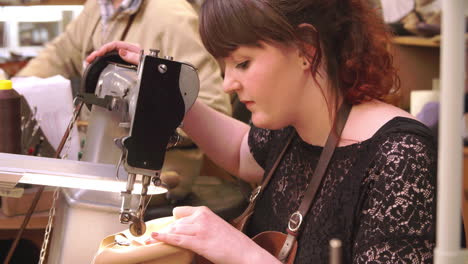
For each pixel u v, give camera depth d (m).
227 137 1.84
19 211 2.02
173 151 2.16
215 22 1.33
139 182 1.29
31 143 2.04
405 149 1.30
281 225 1.52
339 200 1.37
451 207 0.66
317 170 1.41
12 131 1.81
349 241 1.35
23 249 2.29
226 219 2.22
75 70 3.02
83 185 1.29
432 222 1.26
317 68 1.37
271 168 1.60
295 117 1.45
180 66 1.24
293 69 1.37
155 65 1.22
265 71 1.34
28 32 4.08
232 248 1.30
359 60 1.42
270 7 1.31
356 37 1.41
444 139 0.65
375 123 1.38
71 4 3.88
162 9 2.48
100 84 1.57
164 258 1.29
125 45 1.64
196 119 1.82
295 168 1.52
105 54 1.64
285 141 1.59
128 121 1.33
